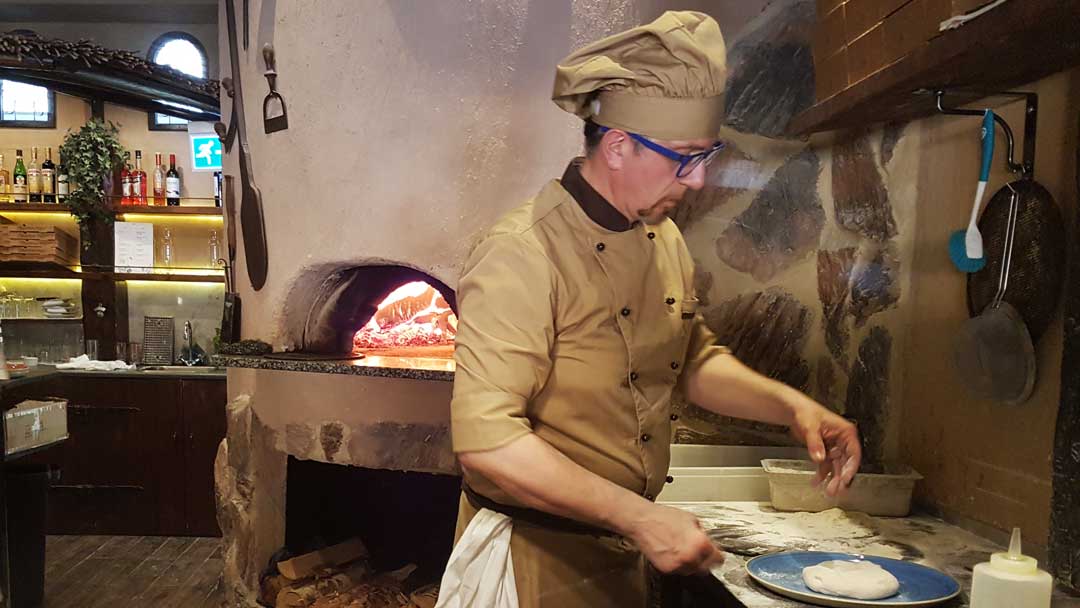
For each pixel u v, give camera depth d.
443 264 2.16
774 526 1.53
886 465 1.70
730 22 1.89
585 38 2.03
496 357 1.06
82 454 4.08
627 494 1.03
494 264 1.11
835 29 1.53
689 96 1.02
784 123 1.86
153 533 4.12
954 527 1.54
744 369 1.37
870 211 1.78
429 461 2.31
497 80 2.10
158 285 4.82
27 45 3.40
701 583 1.32
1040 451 1.34
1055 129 1.31
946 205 1.61
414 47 2.15
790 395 1.30
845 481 1.24
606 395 1.18
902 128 1.72
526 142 2.09
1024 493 1.37
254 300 2.54
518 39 2.07
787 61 1.86
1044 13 0.96
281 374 2.48
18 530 3.00
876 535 1.48
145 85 3.61
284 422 2.48
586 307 1.14
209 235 4.79
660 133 1.03
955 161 1.58
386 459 2.34
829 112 1.57
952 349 1.55
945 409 1.60
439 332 2.82
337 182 2.27
